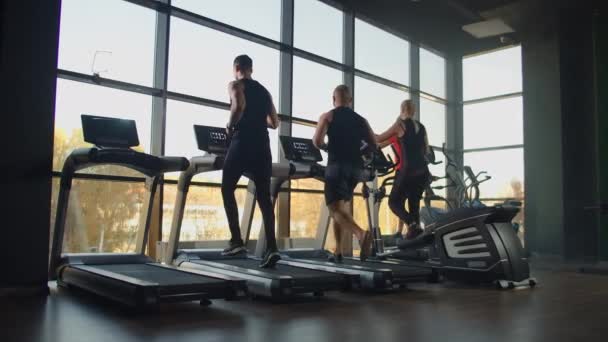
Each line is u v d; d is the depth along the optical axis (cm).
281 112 643
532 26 732
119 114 493
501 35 788
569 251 684
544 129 717
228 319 254
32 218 325
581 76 704
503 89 844
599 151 671
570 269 559
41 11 334
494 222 418
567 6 673
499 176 837
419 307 299
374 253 503
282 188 625
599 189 668
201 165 406
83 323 238
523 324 245
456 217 429
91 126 364
